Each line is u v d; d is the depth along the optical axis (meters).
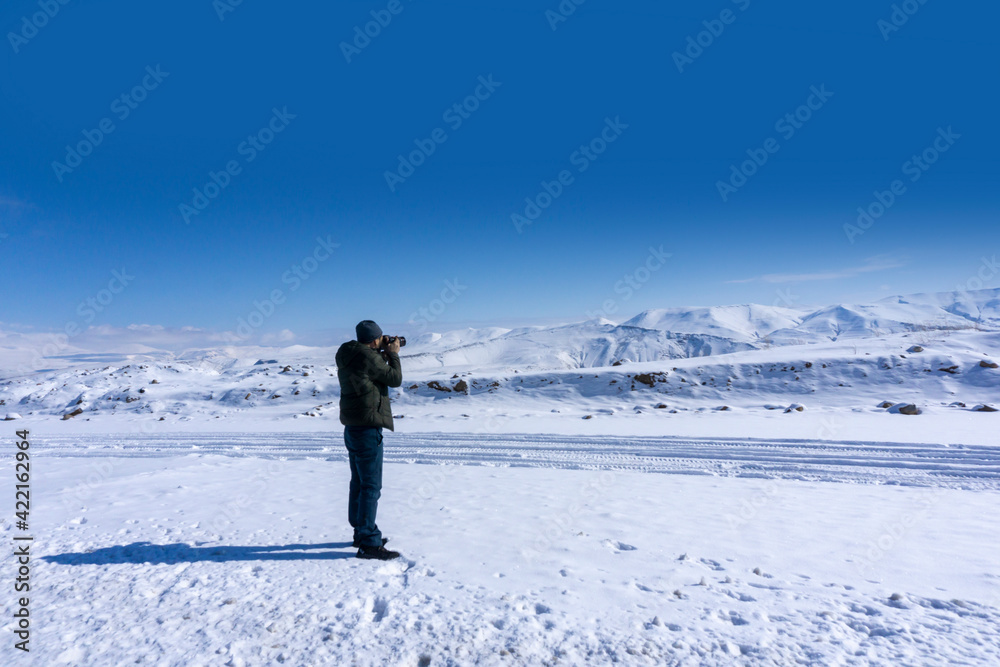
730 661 2.28
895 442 10.07
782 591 3.11
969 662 2.26
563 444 11.42
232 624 2.63
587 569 3.49
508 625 2.60
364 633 2.53
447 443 12.09
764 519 4.93
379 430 3.97
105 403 26.95
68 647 2.39
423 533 4.43
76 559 3.71
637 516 5.05
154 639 2.47
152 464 9.11
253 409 24.34
